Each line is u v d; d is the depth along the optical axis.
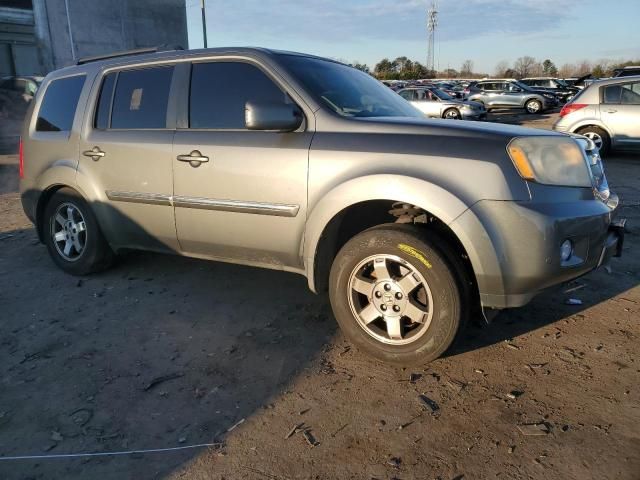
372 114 3.62
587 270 3.12
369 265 3.20
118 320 3.88
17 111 16.33
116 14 30.17
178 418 2.76
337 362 3.26
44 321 3.89
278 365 3.24
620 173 9.52
